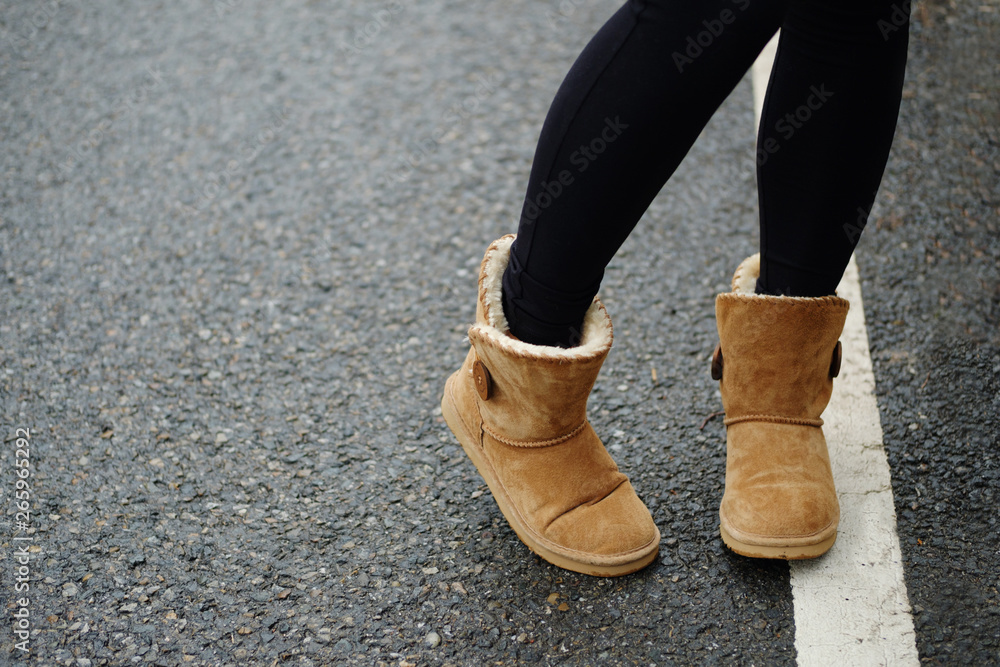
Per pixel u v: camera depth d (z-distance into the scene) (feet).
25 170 7.72
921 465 4.77
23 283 6.47
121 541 4.53
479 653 3.92
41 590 4.25
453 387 4.63
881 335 5.66
